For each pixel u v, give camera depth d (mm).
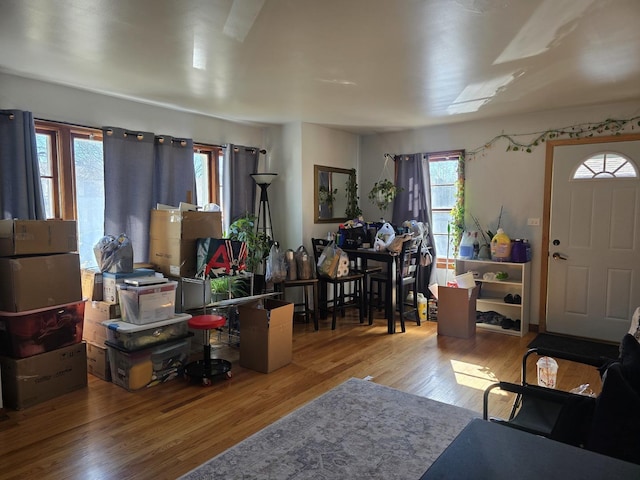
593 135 4332
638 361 1641
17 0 2053
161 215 3973
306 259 4863
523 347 4211
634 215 4168
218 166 5004
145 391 3186
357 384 3217
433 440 2434
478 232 5055
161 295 3342
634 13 2174
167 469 2221
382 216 5879
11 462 2279
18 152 3295
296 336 4586
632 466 1107
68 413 2832
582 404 1754
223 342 4297
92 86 3619
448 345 4277
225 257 3850
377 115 4695
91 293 3506
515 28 2365
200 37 2508
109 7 2127
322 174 5445
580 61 2920
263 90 3668
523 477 1057
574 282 4504
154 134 4207
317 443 2400
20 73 3273
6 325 2898
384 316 5449
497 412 2830
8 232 2943
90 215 3945
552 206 4586
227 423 2701
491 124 4938
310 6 2096
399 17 2217
